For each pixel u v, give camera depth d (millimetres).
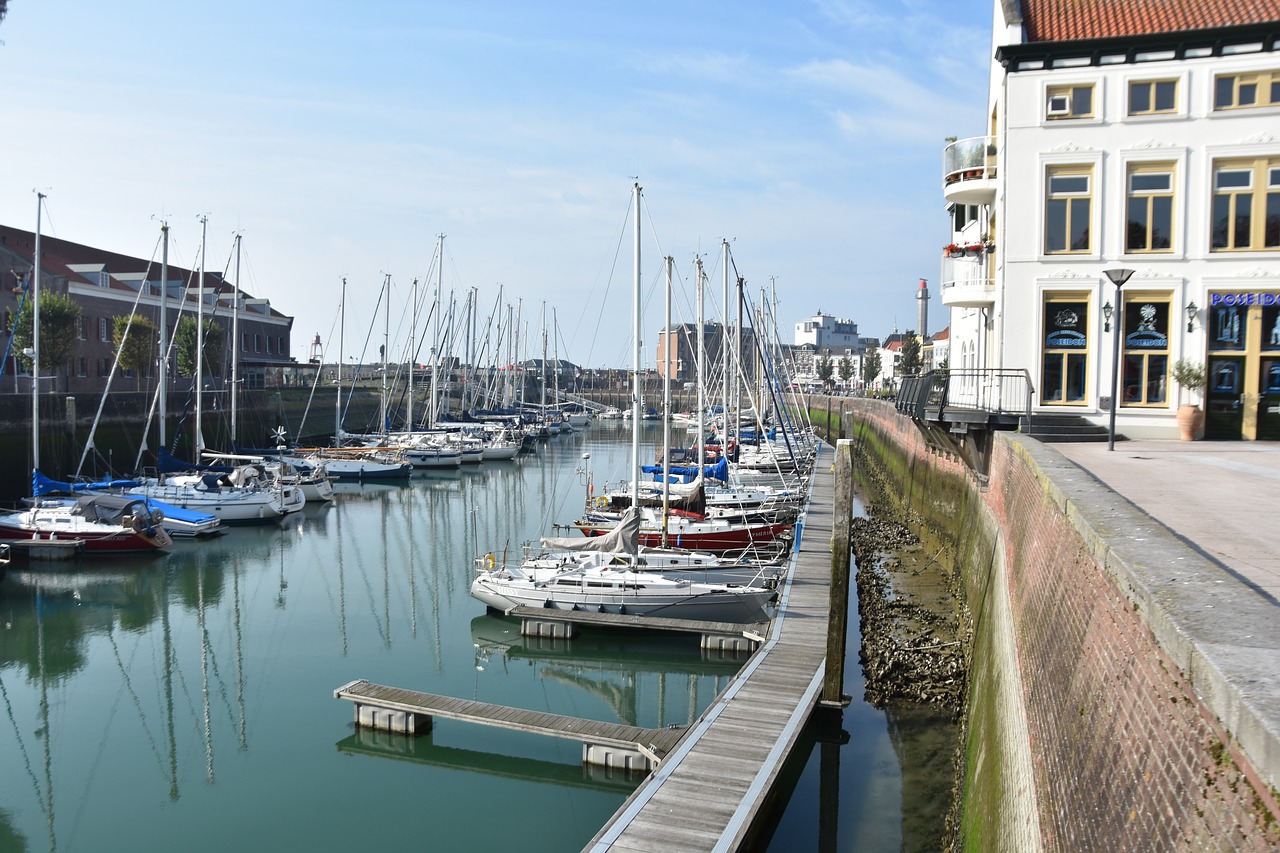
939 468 32375
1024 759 8750
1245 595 5570
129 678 22828
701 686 22062
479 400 110438
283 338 93875
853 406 84750
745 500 38719
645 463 69375
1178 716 4891
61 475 44250
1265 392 23609
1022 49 24406
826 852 13664
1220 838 4090
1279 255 23297
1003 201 25047
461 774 17359
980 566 20344
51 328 47719
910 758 16500
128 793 16891
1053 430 23562
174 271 84125
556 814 15898
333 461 59625
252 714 20438
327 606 29297
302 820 15820
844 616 17547
